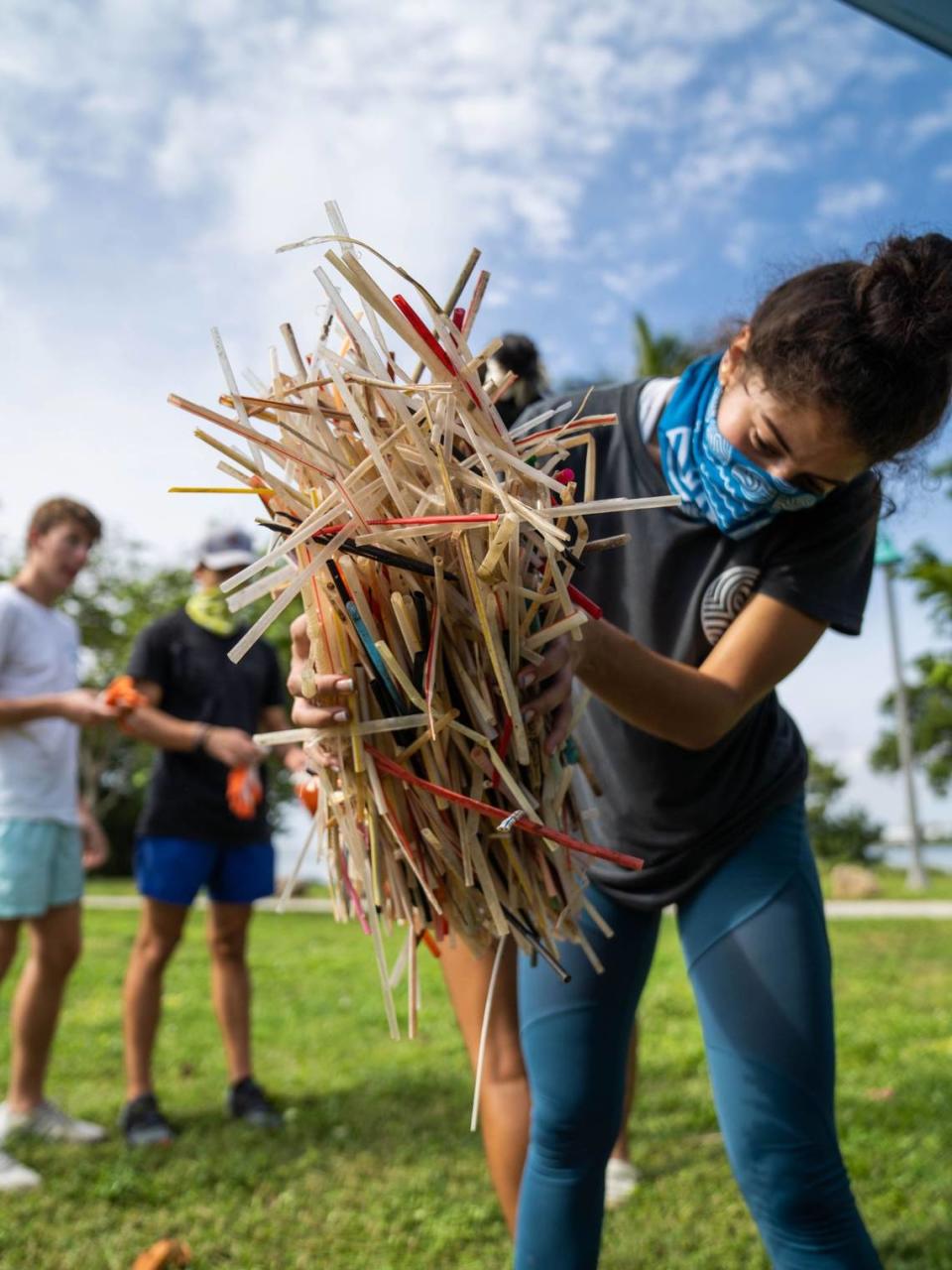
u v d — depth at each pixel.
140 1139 3.34
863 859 24.02
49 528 3.70
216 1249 2.58
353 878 1.66
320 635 1.49
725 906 1.88
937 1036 4.82
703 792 1.88
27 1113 3.40
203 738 3.58
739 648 1.77
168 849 3.54
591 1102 1.86
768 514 1.78
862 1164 3.06
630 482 1.93
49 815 3.40
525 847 1.60
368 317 1.49
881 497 1.91
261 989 6.45
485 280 1.48
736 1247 2.56
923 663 7.37
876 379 1.51
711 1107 3.66
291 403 1.44
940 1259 2.45
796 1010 1.78
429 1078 4.15
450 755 1.53
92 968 7.21
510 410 2.74
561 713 1.57
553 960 1.64
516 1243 1.88
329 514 1.41
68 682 3.76
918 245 1.57
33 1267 2.49
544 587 1.46
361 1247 2.62
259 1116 3.57
